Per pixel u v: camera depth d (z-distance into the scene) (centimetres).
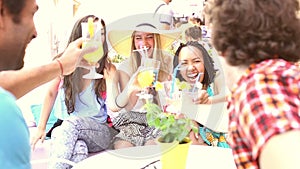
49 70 125
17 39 96
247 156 74
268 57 79
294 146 62
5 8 91
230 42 80
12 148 68
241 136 73
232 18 78
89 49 144
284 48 79
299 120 65
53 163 226
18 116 72
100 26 169
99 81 194
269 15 77
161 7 239
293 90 70
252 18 77
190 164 156
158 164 157
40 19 317
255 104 69
